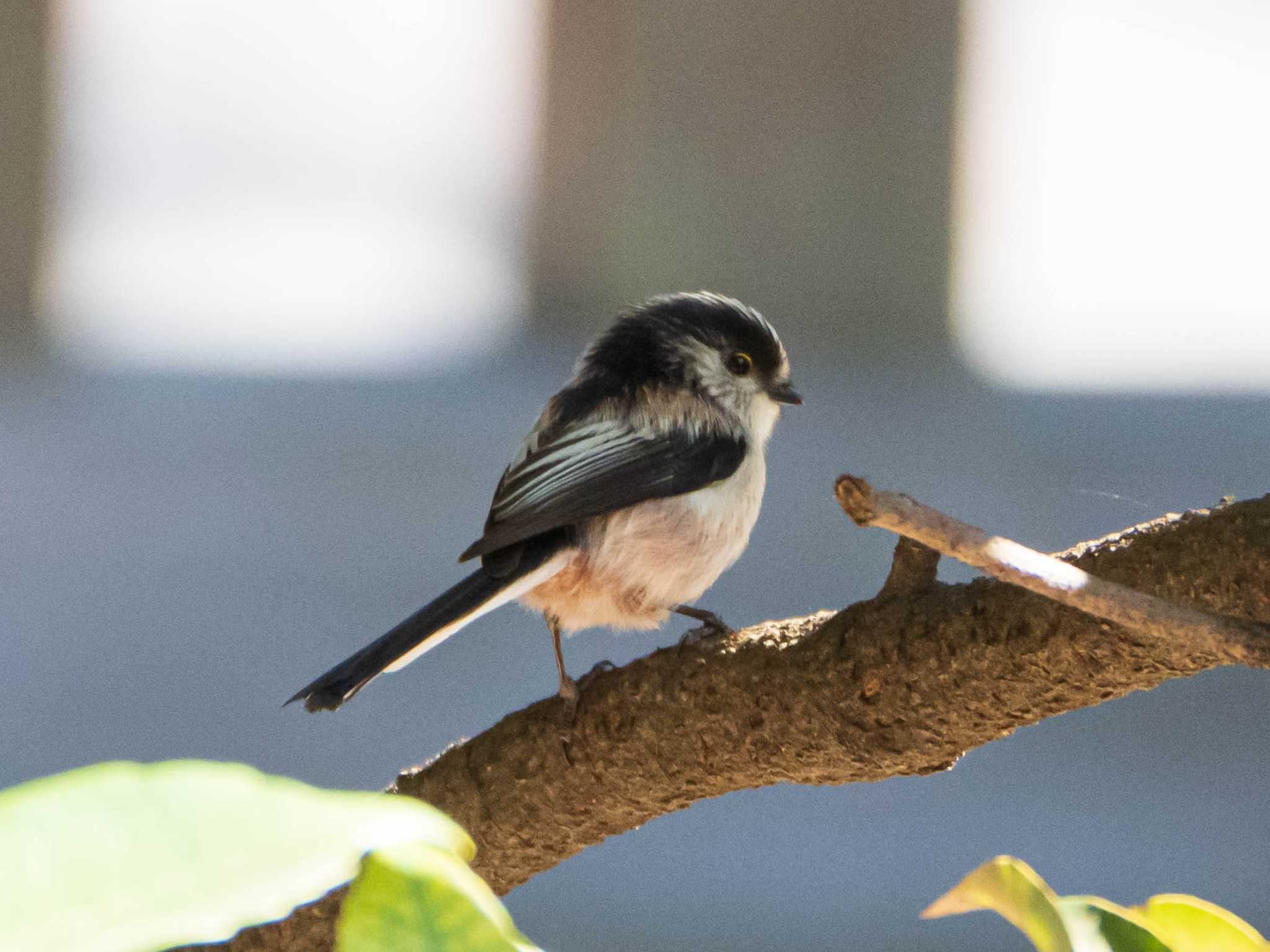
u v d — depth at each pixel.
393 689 11.78
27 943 1.08
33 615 12.61
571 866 9.96
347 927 1.25
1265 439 16.39
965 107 17.42
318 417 17.67
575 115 18.44
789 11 17.59
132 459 16.20
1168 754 11.44
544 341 18.84
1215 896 9.51
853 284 17.64
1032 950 9.25
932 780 11.02
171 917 1.09
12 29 18.05
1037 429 16.66
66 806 1.14
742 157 17.83
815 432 16.42
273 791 1.17
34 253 18.50
